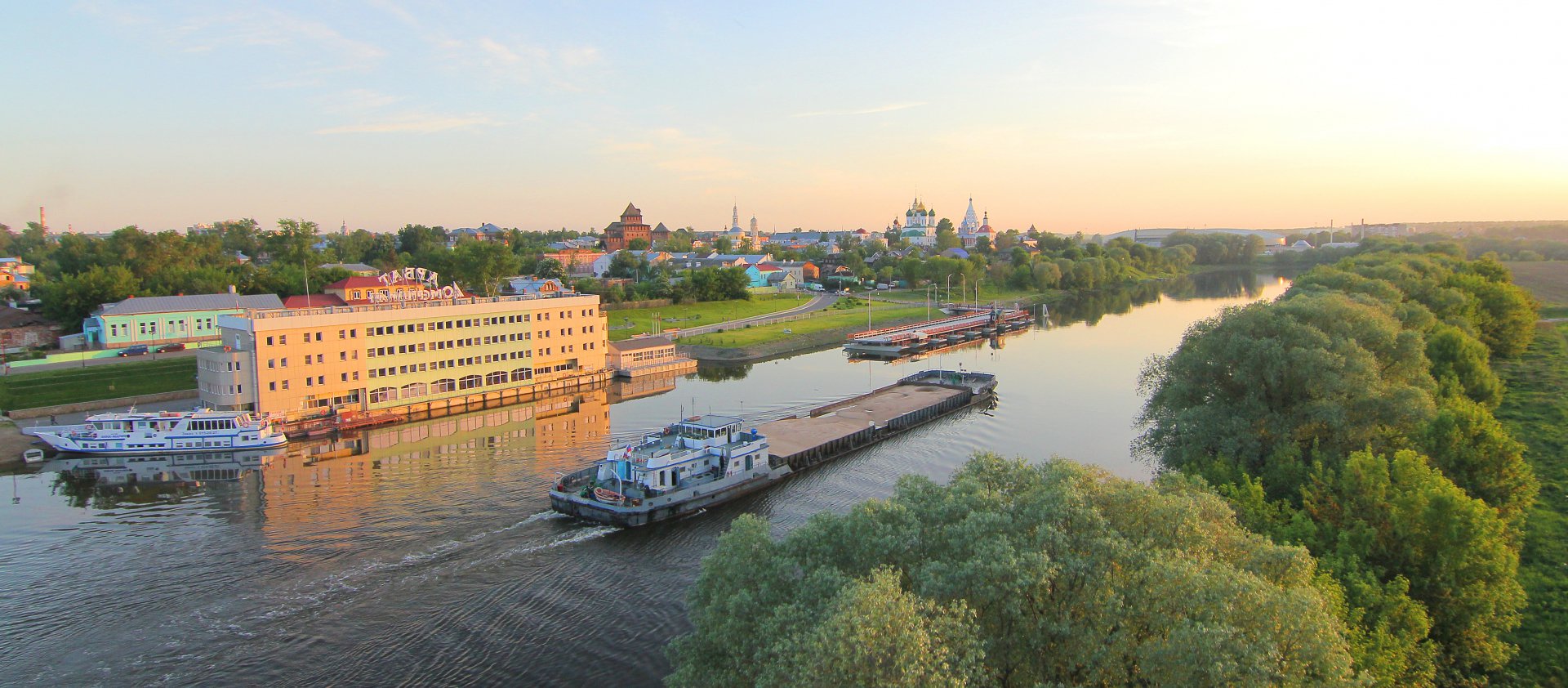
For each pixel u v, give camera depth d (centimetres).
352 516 8938
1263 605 3709
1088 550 4203
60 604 6862
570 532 8456
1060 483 4488
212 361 12650
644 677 5928
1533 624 5606
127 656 6097
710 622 4594
